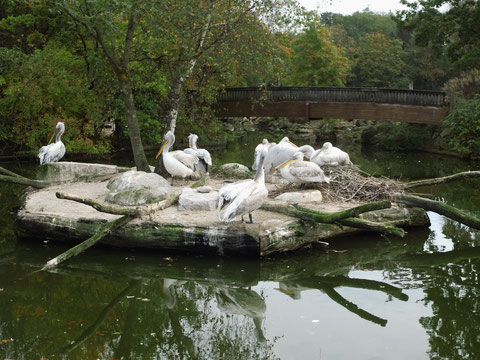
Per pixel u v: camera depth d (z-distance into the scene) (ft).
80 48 69.87
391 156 83.20
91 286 23.88
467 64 78.54
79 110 68.85
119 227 26.63
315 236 28.32
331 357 16.66
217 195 29.63
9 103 64.44
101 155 72.79
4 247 28.19
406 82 159.53
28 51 75.05
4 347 17.72
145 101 71.97
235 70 43.93
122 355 17.46
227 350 17.76
